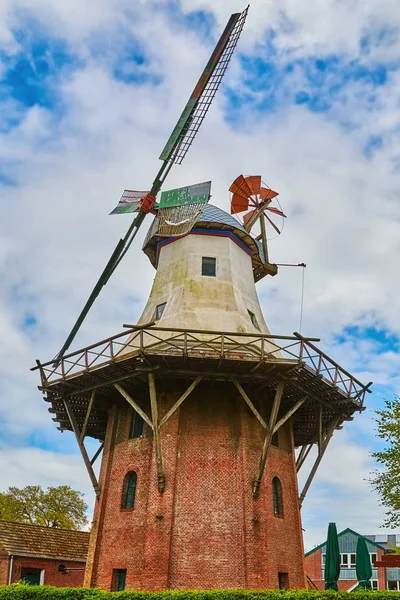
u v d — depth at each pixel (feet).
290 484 70.74
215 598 47.37
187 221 74.02
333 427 73.87
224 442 65.36
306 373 62.49
